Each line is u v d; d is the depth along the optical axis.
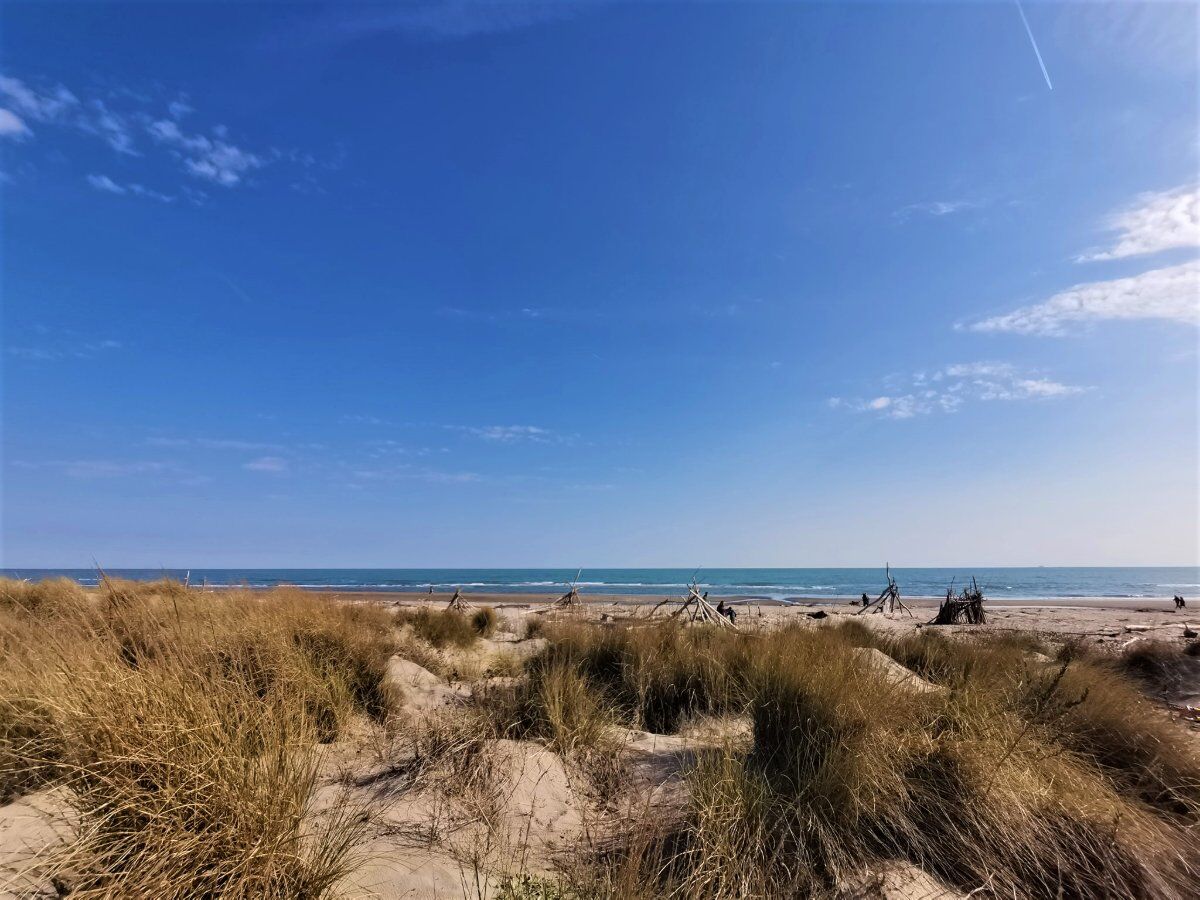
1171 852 3.47
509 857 3.29
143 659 3.20
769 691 4.67
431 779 3.90
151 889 2.42
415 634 9.57
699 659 6.74
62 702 2.97
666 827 3.55
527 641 11.40
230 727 3.09
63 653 3.38
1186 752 4.73
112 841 2.58
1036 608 35.88
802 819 3.43
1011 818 3.50
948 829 3.46
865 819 3.54
